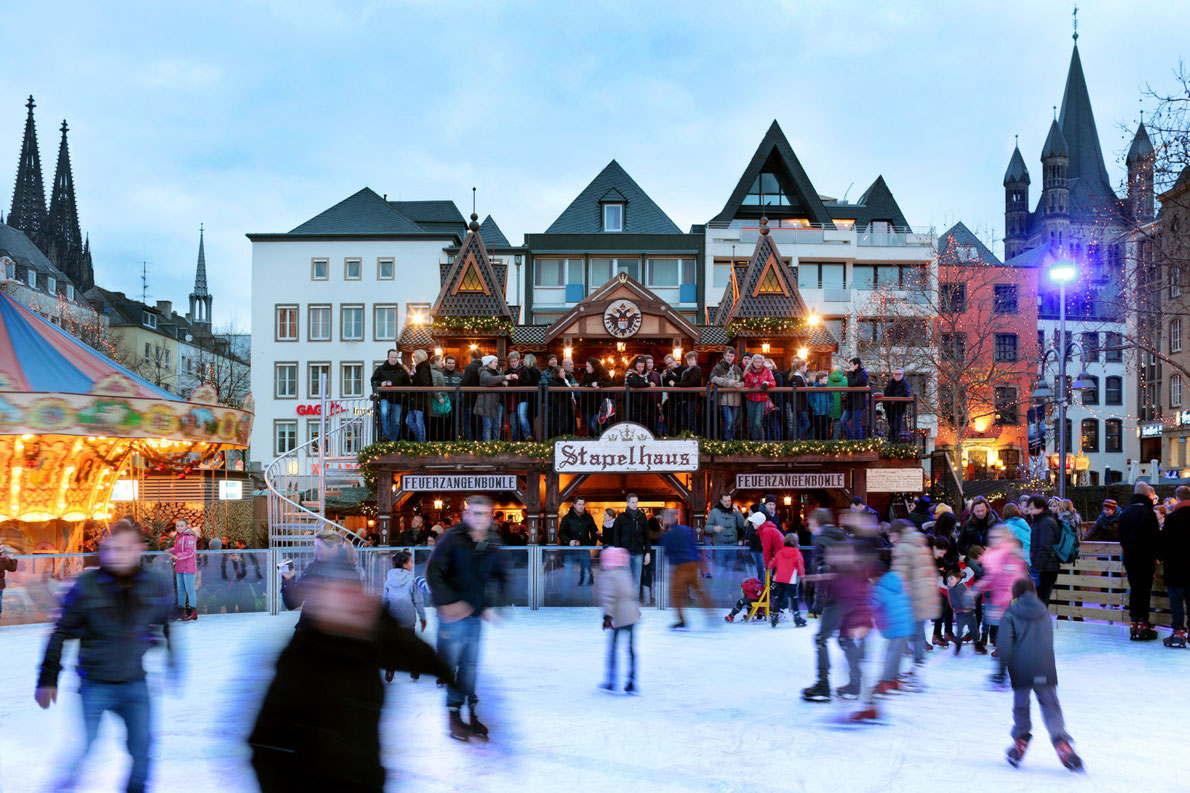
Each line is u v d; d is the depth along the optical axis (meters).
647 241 54.22
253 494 38.47
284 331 59.34
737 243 57.59
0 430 16.50
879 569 9.49
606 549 10.21
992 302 58.47
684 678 10.73
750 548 16.48
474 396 19.66
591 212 56.88
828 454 19.44
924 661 11.20
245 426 20.80
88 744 6.08
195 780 6.88
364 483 22.00
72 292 93.81
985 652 13.10
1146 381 59.69
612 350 25.31
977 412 55.28
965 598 12.97
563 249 54.03
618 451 19.27
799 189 59.72
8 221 115.06
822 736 8.14
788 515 22.47
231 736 8.17
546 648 12.93
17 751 7.82
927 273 55.16
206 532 30.41
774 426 19.75
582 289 53.75
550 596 16.92
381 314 59.22
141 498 31.48
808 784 6.79
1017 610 7.26
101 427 17.20
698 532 19.73
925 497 18.94
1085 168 125.81
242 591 16.45
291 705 3.67
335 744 3.65
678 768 7.15
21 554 17.34
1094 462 66.69
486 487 19.86
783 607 15.30
